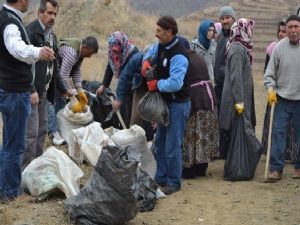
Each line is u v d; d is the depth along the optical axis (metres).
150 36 24.00
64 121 8.23
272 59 7.03
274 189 6.77
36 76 6.59
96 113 8.29
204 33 7.94
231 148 7.15
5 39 5.48
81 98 8.21
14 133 5.80
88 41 8.00
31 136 6.65
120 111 7.95
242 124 7.13
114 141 6.68
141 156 6.65
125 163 5.21
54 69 7.03
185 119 6.48
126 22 23.78
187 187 6.82
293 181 7.08
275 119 7.05
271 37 28.30
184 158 7.07
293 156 7.97
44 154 6.26
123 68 7.61
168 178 6.62
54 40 6.98
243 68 7.20
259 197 6.47
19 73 5.67
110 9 23.78
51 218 5.46
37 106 6.64
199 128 7.02
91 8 23.44
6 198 5.98
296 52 6.91
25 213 5.64
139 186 5.62
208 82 7.12
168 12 54.00
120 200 5.23
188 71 6.78
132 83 7.09
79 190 6.09
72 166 6.21
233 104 7.14
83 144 6.71
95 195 5.31
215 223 5.69
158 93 6.35
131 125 7.46
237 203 6.26
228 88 7.18
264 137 8.27
